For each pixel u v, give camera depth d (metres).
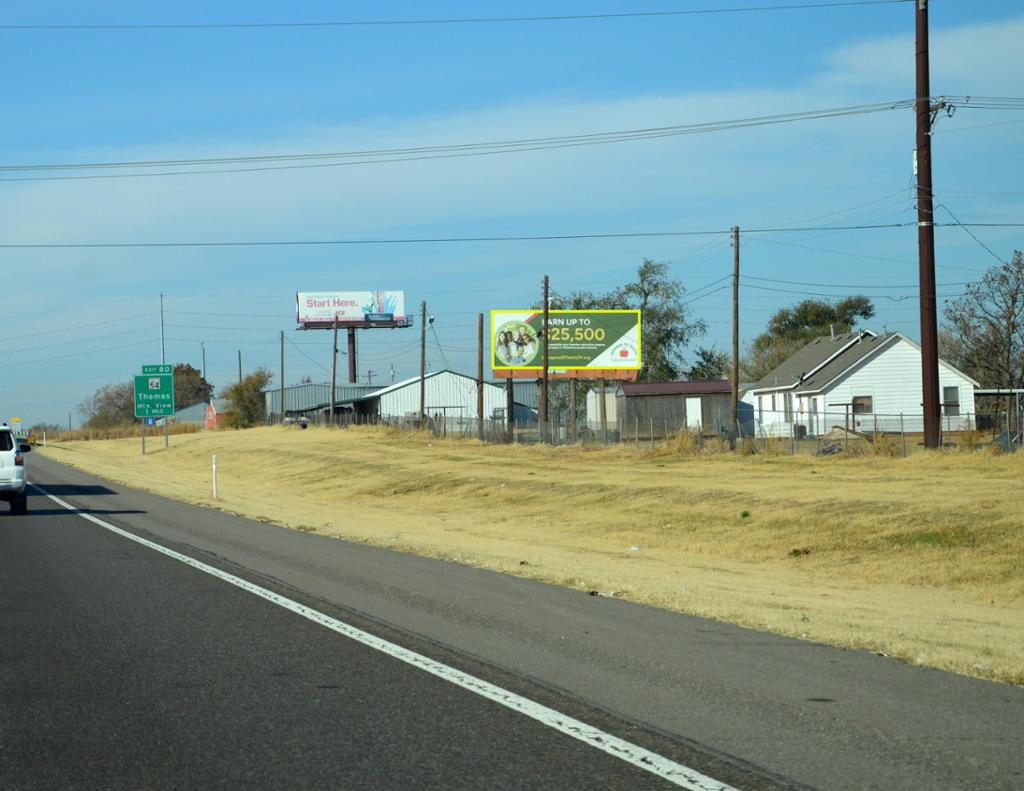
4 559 17.27
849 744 6.41
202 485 46.03
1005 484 25.27
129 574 15.22
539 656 9.14
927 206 31.91
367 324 116.38
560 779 5.87
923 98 31.28
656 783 5.78
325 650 9.55
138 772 6.05
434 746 6.52
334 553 17.95
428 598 12.57
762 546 22.50
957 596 16.59
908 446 38.28
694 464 39.38
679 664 8.74
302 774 6.00
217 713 7.38
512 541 23.50
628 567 17.67
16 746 6.59
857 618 11.74
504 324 71.94
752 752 6.29
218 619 11.29
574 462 44.56
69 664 9.06
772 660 8.89
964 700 7.46
